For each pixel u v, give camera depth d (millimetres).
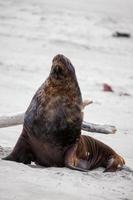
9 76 61281
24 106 44188
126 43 103000
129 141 34562
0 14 117938
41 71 67750
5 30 100250
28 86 55812
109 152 25328
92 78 67938
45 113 22906
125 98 55375
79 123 23469
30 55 79750
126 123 41969
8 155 23578
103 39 103750
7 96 48531
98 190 19828
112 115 44875
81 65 77625
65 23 113688
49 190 18594
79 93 23641
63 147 23297
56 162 23531
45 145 23141
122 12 147125
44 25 108875
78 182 20484
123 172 24203
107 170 24234
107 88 58625
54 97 23047
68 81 23156
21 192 17906
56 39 96438
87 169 24344
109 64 81438
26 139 23406
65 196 18172
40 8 130750
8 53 79688
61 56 23188
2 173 20062
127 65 82625
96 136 35125
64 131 23062
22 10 125125
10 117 28484
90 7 147000
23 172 20578
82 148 24094
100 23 120938
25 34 98250
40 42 91938
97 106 48281
